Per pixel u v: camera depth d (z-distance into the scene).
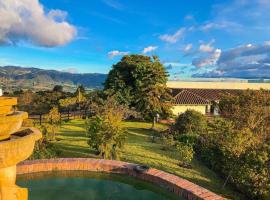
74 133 27.00
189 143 22.02
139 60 38.53
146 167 13.40
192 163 19.70
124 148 21.67
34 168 13.33
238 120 23.75
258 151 15.35
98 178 13.48
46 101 46.59
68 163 13.80
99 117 18.61
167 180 12.12
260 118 22.83
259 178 14.37
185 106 42.25
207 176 17.52
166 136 26.25
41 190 12.09
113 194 12.08
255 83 57.66
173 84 53.72
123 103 35.66
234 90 53.22
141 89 32.25
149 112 32.72
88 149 21.06
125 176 13.27
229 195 15.09
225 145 16.73
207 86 55.28
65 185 12.67
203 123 27.03
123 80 36.69
